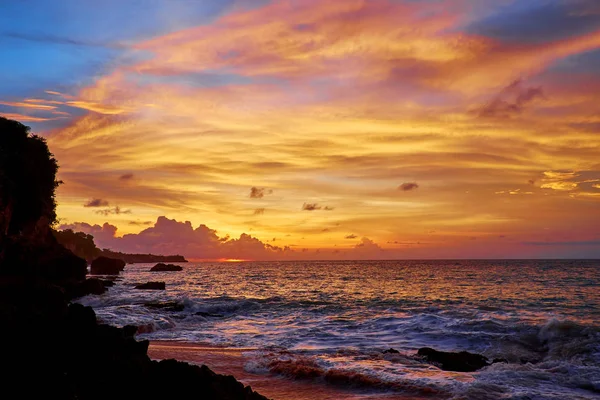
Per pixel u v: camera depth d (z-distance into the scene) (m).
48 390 8.52
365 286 73.06
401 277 99.81
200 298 51.09
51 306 12.28
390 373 17.27
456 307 40.16
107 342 10.75
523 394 14.77
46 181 65.06
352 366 18.39
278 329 30.34
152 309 39.38
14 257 45.47
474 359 20.27
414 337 26.53
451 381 16.27
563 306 41.16
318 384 16.44
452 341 25.38
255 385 16.36
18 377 8.63
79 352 9.98
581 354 21.73
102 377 9.55
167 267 167.62
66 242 190.00
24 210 55.47
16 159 54.19
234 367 18.92
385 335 27.33
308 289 68.00
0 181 45.19
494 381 16.36
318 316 36.38
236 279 102.75
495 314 34.47
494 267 159.38
